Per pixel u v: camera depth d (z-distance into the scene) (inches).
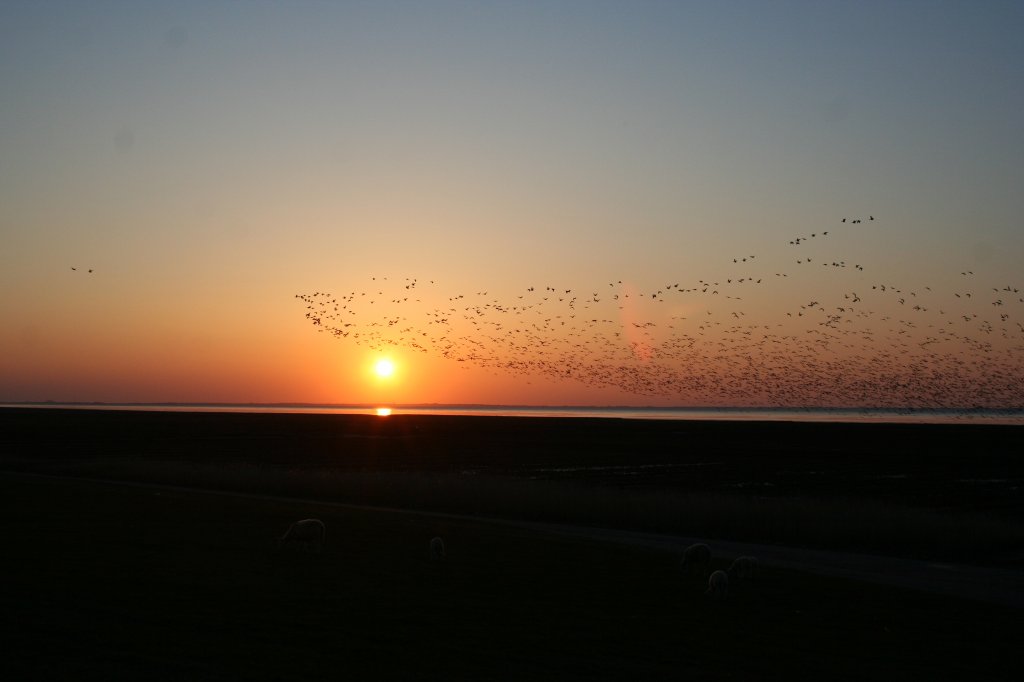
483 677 464.4
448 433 4515.3
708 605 688.4
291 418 6368.1
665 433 4613.7
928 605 730.2
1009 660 552.1
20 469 2101.4
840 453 3164.4
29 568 713.0
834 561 1039.0
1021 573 975.6
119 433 4062.5
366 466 2559.1
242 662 467.8
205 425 4975.4
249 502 1364.4
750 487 2028.8
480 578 769.6
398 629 561.9
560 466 2603.3
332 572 764.6
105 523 1031.0
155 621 548.7
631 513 1407.5
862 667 521.7
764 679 486.9
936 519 1291.8
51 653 465.1
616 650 535.5
